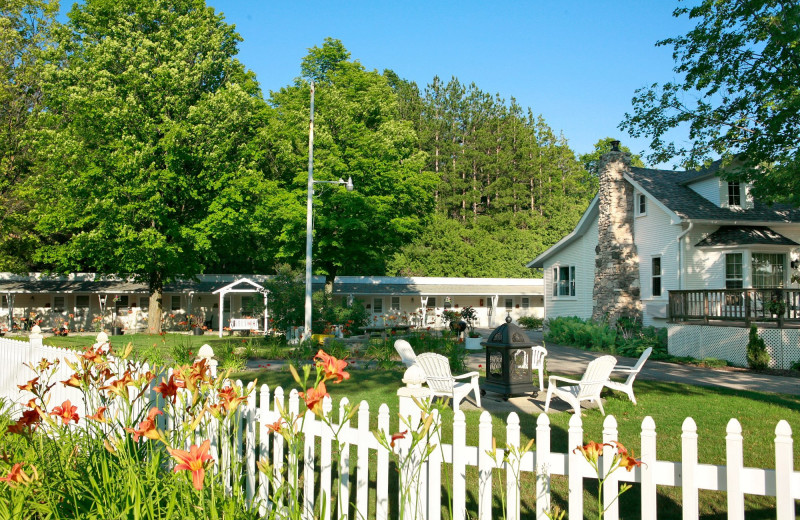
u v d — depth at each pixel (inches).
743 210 842.8
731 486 120.4
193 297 1562.5
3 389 350.9
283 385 417.1
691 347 717.3
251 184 1181.7
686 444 125.6
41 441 189.9
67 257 1212.5
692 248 831.1
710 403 364.5
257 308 1026.1
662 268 865.5
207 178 1166.3
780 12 600.4
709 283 827.4
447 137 2610.7
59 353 294.2
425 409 122.3
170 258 1157.1
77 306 1497.3
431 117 2645.2
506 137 2608.3
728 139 695.1
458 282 1749.5
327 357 110.0
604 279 938.7
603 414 327.0
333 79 1342.3
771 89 630.5
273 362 588.4
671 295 773.9
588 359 673.0
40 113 1144.2
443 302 1717.5
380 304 1680.6
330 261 1352.1
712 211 828.0
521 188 2453.2
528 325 1501.0
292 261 1417.3
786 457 117.0
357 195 1203.9
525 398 383.6
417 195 1365.7
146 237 1085.8
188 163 1182.3
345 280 1680.6
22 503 133.9
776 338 620.7
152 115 1148.5
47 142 1120.8
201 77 1178.6
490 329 1560.0
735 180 717.3
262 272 1910.7
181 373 136.6
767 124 655.8
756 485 120.6
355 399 360.8
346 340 790.5
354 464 225.3
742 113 692.7
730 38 658.2
